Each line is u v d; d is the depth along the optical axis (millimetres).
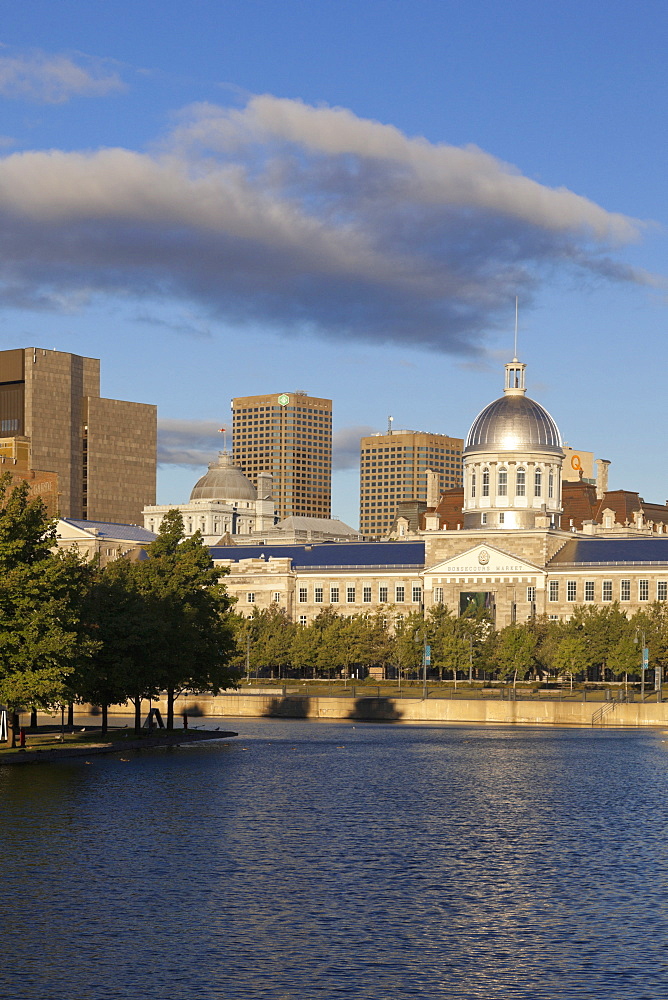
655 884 68438
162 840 79250
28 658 114875
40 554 123250
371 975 52250
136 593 145250
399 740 152625
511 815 91625
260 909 61969
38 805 93000
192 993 49906
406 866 72562
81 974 52000
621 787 107562
